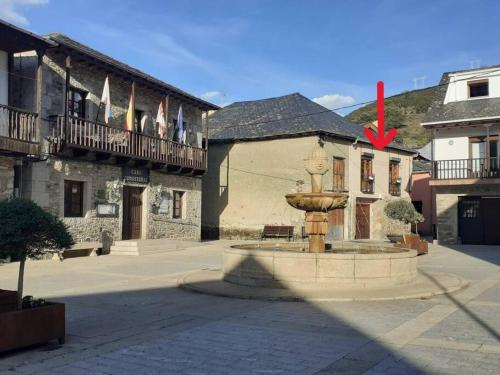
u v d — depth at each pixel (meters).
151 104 22.61
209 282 10.98
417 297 9.27
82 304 8.88
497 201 25.00
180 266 15.02
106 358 5.53
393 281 10.18
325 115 29.84
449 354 5.57
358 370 5.02
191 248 21.66
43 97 17.00
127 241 19.67
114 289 10.62
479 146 25.52
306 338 6.35
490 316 7.67
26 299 6.12
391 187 32.47
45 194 16.84
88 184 18.66
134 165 20.92
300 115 28.78
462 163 25.66
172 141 22.39
